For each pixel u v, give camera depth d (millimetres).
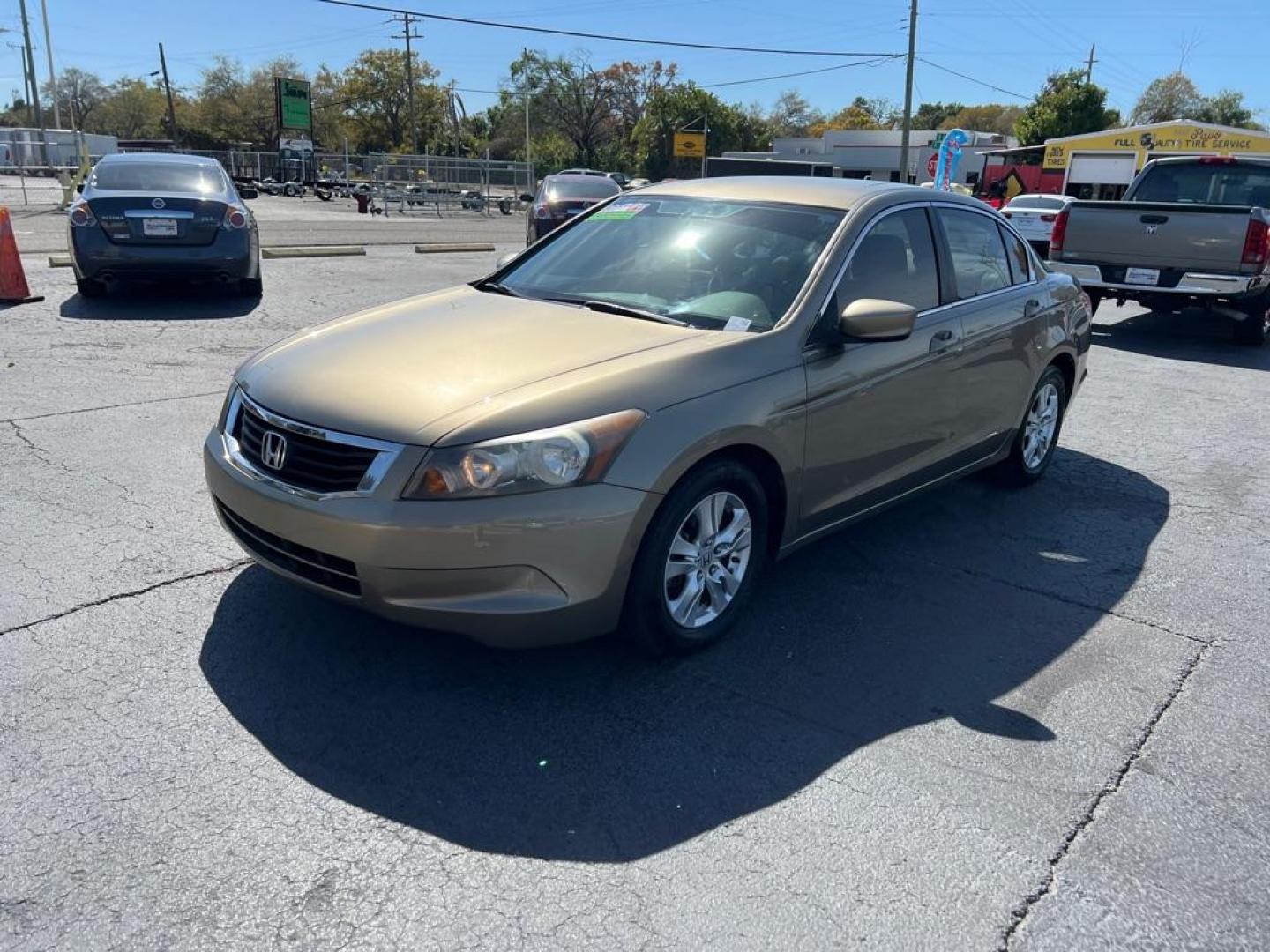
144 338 8508
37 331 8547
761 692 3447
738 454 3596
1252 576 4668
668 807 2820
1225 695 3578
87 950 2242
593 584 3156
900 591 4324
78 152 45844
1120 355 10023
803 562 4574
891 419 4250
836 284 4020
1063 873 2637
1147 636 4008
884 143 61156
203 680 3322
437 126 85125
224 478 3445
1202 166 11406
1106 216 10336
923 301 4516
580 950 2305
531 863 2578
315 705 3219
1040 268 5664
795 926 2410
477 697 3316
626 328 3773
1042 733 3283
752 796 2887
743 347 3629
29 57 54719
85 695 3201
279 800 2770
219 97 83688
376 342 3686
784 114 104000
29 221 21062
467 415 3076
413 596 3035
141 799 2740
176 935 2297
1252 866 2703
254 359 3809
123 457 5387
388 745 3039
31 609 3709
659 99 77125
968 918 2463
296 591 3949
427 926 2355
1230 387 8719
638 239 4523
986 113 109438
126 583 3951
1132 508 5539
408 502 2990
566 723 3201
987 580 4480
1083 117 55469
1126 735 3293
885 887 2551
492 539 2992
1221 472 6258
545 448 3041
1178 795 2986
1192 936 2447
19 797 2717
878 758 3098
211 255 9922
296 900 2416
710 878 2553
